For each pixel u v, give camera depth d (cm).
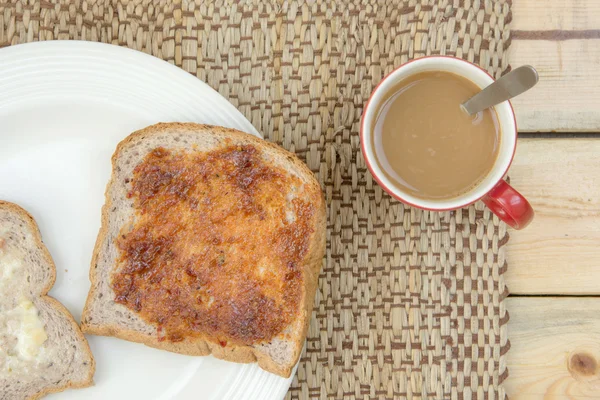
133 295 48
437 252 52
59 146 49
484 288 51
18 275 48
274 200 47
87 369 48
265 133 51
